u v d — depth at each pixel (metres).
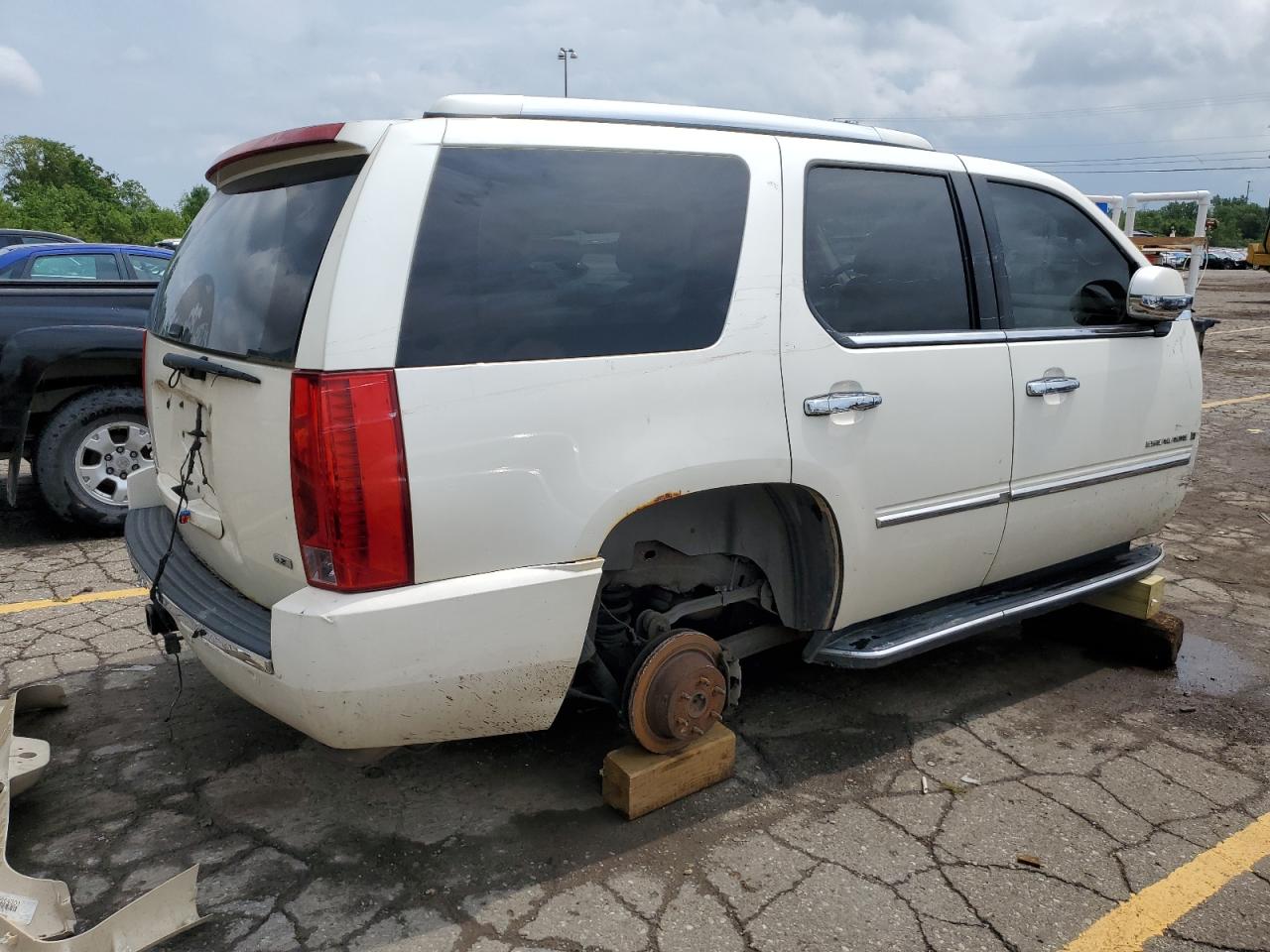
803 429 2.73
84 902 2.40
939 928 2.37
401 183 2.22
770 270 2.70
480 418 2.24
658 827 2.74
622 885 2.49
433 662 2.26
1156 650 3.89
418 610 2.21
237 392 2.39
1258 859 2.67
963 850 2.68
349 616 2.15
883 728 3.37
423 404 2.18
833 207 2.92
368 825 2.73
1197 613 4.58
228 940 2.27
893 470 2.96
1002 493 3.28
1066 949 2.32
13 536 5.50
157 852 2.61
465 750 3.14
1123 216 8.42
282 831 2.70
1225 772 3.13
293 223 2.39
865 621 3.20
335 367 2.12
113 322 5.27
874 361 2.88
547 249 2.38
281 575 2.37
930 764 3.14
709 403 2.56
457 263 2.27
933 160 3.23
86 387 5.35
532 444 2.30
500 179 2.36
